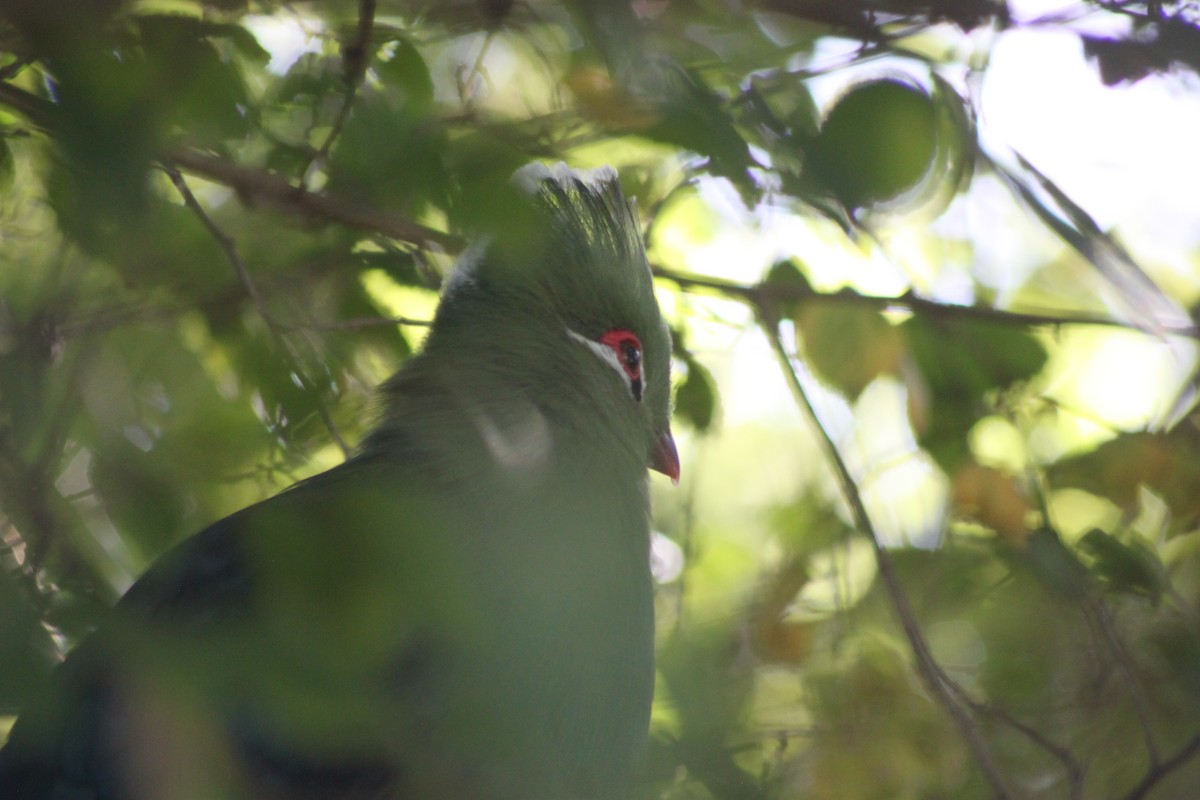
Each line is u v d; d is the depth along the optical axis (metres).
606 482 7.07
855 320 8.16
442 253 7.40
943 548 9.51
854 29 6.33
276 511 4.07
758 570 10.81
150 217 3.98
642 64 5.53
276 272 7.59
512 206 5.00
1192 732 8.76
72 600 3.78
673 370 9.05
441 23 6.27
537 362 7.08
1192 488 8.34
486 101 6.38
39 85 4.91
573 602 6.32
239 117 5.26
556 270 7.28
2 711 2.95
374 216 7.05
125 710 5.41
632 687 6.74
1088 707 8.84
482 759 5.78
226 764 3.34
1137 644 8.88
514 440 6.66
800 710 9.57
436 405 6.81
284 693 3.65
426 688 5.60
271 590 3.96
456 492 6.34
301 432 7.53
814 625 9.57
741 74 6.21
